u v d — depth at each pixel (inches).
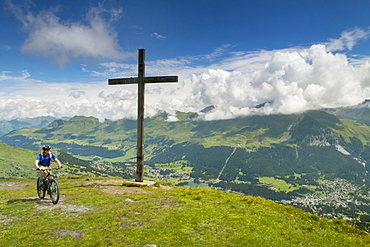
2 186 957.8
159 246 396.8
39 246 386.6
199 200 743.7
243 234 472.4
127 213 579.5
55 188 652.1
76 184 1006.4
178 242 416.2
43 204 651.5
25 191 829.2
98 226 488.1
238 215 597.6
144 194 797.2
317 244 463.8
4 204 649.0
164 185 1020.5
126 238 426.9
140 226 491.8
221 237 450.6
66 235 436.5
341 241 496.4
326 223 629.6
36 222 502.9
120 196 759.7
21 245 388.2
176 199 737.6
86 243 401.1
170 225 501.7
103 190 868.0
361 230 605.6
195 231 476.4
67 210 597.3
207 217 564.7
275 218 603.2
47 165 697.6
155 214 573.9
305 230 546.9
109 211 590.9
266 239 455.5
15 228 463.5
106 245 396.2
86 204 654.5
